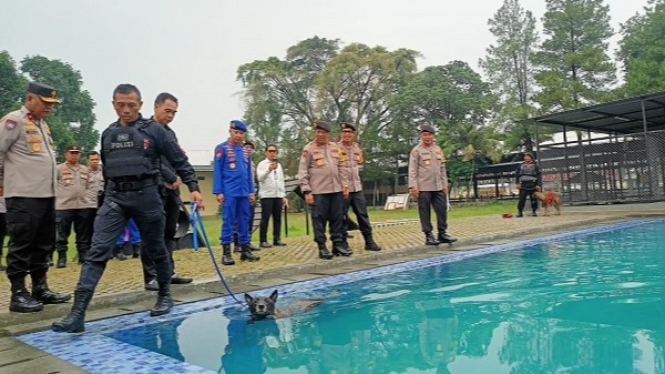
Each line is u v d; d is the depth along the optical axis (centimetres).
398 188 3734
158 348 273
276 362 237
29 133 358
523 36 2956
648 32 2484
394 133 3158
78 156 676
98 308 383
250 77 3256
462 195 3459
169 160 352
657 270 417
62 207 662
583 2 2661
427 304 345
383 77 3077
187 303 391
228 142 588
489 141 2839
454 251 616
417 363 222
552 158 1359
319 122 589
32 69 3288
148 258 420
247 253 601
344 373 215
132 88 329
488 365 211
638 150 1209
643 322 265
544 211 1280
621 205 1212
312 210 583
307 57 3428
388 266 527
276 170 783
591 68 2472
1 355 267
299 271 516
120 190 326
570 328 260
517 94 2994
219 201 574
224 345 274
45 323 338
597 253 536
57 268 654
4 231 608
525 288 375
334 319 320
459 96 3031
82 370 234
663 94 1167
